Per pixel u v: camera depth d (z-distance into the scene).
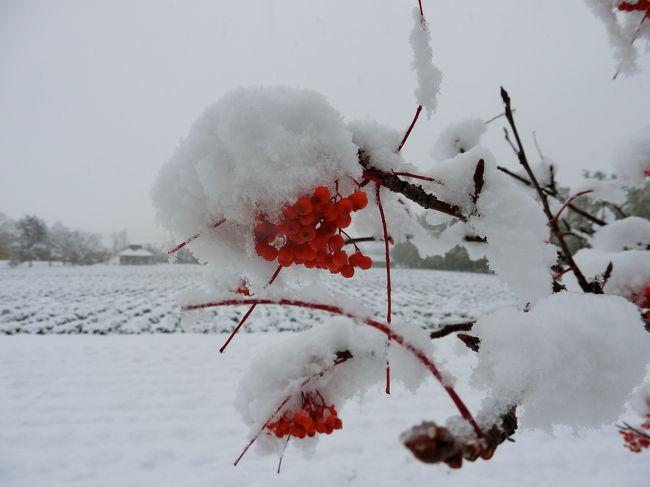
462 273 33.88
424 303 15.92
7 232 56.22
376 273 30.53
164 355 7.23
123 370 6.51
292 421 1.01
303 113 0.85
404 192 1.00
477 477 3.99
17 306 14.09
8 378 6.19
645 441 2.50
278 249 0.98
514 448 4.38
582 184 2.22
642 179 1.92
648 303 1.59
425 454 0.41
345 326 1.04
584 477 3.98
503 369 0.76
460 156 1.11
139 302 15.12
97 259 58.06
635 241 2.27
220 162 0.83
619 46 1.58
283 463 4.12
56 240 51.94
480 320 0.89
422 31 0.90
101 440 4.52
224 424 4.82
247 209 0.87
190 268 41.09
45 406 5.26
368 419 4.91
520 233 1.07
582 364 0.73
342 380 1.03
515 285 1.07
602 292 1.38
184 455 4.26
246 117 0.81
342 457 4.23
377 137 0.97
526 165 1.66
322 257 0.92
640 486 3.85
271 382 1.04
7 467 4.06
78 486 3.82
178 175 0.88
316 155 0.85
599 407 0.73
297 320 10.65
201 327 9.90
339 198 0.94
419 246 1.47
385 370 0.99
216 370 6.48
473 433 0.57
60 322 11.03
